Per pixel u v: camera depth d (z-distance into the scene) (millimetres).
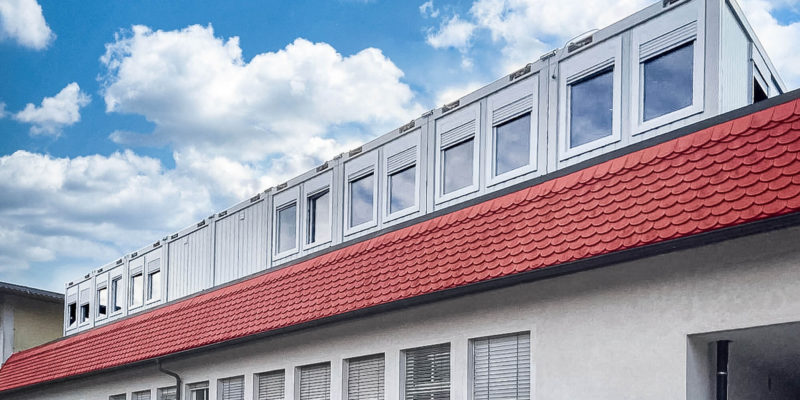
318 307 14461
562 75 13844
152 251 26062
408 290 12438
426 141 16312
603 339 10203
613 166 10508
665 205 9328
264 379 16906
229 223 22438
